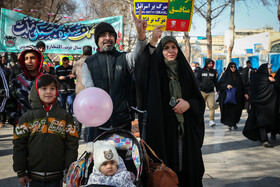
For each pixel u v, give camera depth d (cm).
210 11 1410
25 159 263
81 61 552
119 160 237
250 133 639
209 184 396
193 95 319
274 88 616
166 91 308
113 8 2002
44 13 2455
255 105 625
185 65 316
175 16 618
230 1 1430
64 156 273
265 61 1847
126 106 295
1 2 1950
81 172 238
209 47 1436
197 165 311
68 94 736
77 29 982
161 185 238
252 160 515
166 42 310
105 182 222
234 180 412
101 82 292
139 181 229
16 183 391
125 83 298
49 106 271
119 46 935
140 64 291
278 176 428
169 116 305
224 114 828
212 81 892
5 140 659
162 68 311
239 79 822
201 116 313
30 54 313
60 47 974
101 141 235
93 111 237
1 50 919
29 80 321
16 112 321
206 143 654
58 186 271
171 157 301
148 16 639
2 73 418
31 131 262
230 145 634
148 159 258
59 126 268
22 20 935
